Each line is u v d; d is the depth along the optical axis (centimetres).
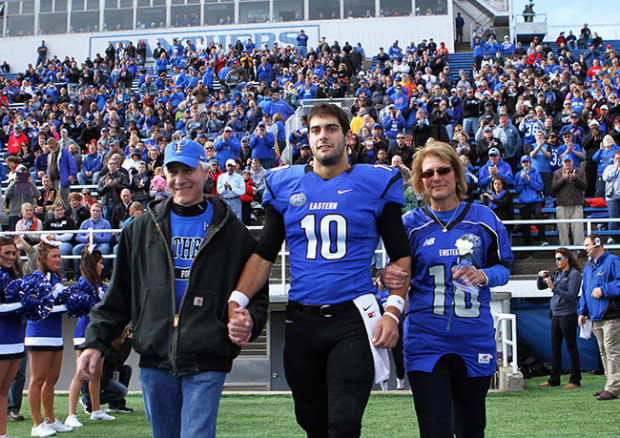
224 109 2141
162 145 1811
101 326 411
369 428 738
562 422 750
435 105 1795
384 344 384
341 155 409
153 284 404
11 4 3631
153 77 3003
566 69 2477
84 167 1817
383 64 2797
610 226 1504
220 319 401
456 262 443
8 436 667
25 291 647
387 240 409
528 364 1248
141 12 3544
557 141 1662
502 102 2048
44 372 735
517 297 1294
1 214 1527
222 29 3406
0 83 3066
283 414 869
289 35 3356
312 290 397
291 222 409
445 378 429
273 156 1708
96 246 1341
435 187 454
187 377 393
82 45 3519
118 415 888
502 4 3522
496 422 757
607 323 922
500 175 1399
